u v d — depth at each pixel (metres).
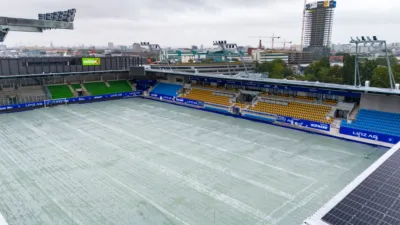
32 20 53.06
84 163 28.17
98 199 21.62
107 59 62.44
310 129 40.47
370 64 73.00
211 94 57.78
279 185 23.95
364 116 37.88
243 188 23.42
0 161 28.47
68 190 22.89
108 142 34.44
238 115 49.50
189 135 37.62
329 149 32.69
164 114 49.91
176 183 24.20
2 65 49.31
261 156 30.38
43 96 56.16
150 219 19.23
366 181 15.67
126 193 22.50
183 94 61.53
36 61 53.16
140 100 63.16
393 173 16.31
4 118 45.81
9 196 21.95
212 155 30.53
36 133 37.81
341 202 13.95
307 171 26.69
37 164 27.84
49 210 20.17
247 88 54.81
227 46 50.19
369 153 31.36
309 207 20.69
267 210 20.33
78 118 46.16
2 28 49.84
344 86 36.62
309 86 39.69
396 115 36.12
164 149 32.22
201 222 18.95
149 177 25.25
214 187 23.58
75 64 58.00
